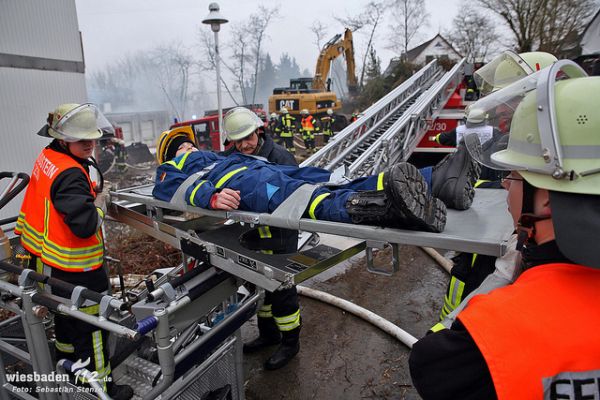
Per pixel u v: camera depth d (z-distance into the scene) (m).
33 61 3.93
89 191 2.22
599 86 0.87
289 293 2.84
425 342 0.96
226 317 2.00
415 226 1.52
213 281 1.86
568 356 0.79
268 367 2.90
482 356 0.86
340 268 4.62
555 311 0.83
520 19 19.86
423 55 31.06
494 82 2.87
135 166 13.53
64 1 4.21
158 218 2.43
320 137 14.71
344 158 4.87
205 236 2.12
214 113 16.28
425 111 6.14
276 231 2.53
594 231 0.80
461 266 2.22
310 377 2.85
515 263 1.23
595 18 18.64
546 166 0.87
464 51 25.64
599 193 0.81
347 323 3.47
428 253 4.83
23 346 2.49
